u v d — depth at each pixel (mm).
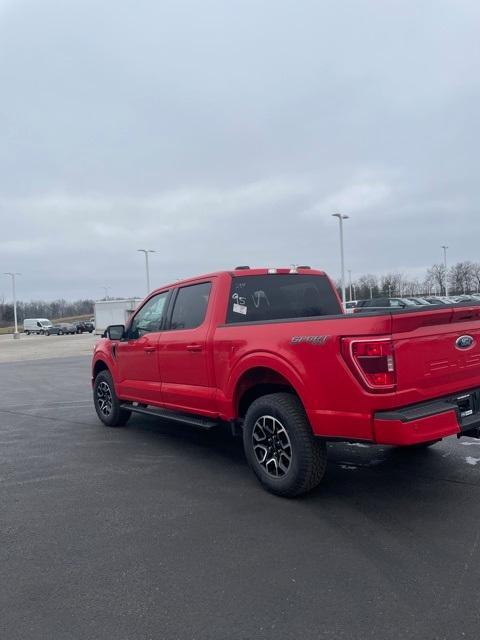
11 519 4426
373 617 2875
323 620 2865
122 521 4305
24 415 9594
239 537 3920
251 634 2773
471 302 4766
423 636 2705
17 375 17641
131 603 3104
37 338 61156
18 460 6309
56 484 5324
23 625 2918
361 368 3963
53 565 3594
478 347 4645
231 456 6180
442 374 4266
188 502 4676
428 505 4383
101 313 56375
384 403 3912
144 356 6613
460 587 3137
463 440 6359
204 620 2908
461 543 3693
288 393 4742
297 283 6145
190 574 3410
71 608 3070
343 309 6477
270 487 4734
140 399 6914
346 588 3170
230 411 5203
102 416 8133
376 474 5215
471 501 4430
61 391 12977
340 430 4141
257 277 5836
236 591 3188
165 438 7188
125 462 6035
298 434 4426
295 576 3332
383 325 3891
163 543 3869
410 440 3869
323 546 3723
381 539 3799
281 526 4082
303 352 4340
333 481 5055
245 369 4891
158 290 6672
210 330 5434
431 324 4227
